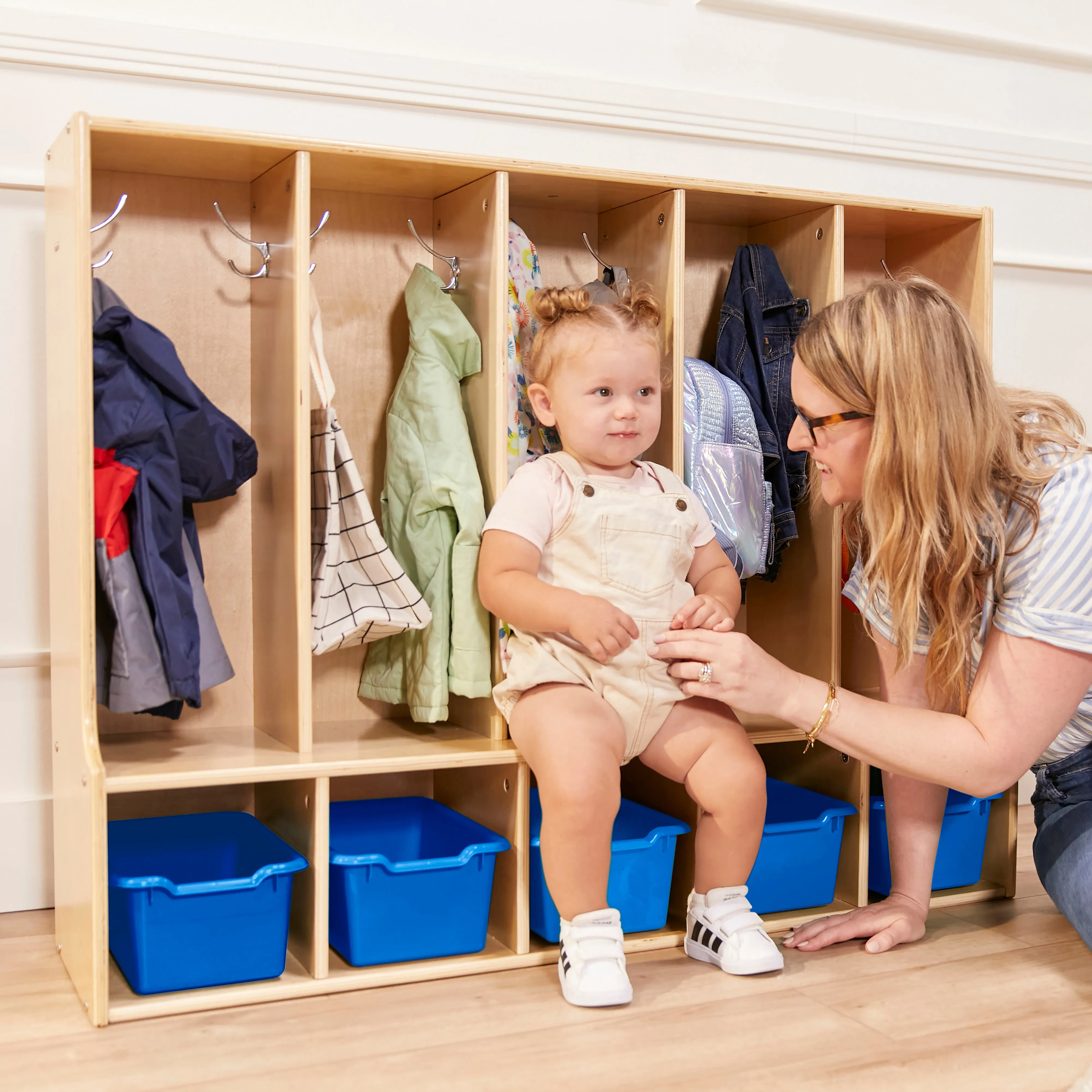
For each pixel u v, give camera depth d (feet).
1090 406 8.80
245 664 5.91
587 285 5.76
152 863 5.37
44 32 5.76
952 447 4.38
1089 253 8.73
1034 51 8.38
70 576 4.74
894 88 8.05
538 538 4.96
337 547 5.10
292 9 6.36
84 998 4.52
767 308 6.25
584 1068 3.97
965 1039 4.23
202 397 4.99
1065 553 4.33
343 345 6.01
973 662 4.89
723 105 7.41
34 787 5.84
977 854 6.10
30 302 5.81
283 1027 4.35
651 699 4.91
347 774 4.77
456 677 5.19
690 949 5.11
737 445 5.87
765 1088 3.82
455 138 6.75
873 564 4.73
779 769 6.51
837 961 5.08
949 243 6.50
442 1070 3.95
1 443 5.77
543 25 7.00
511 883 5.13
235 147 4.93
